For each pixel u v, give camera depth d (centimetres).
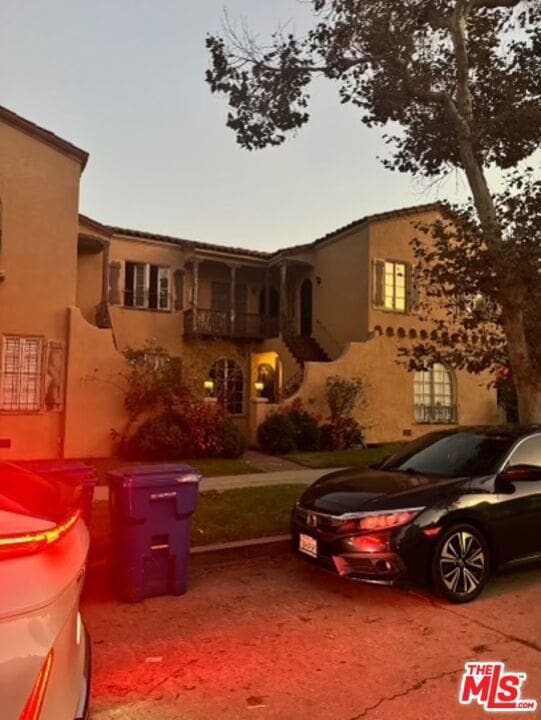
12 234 1416
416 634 465
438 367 2009
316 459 1445
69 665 226
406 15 1160
